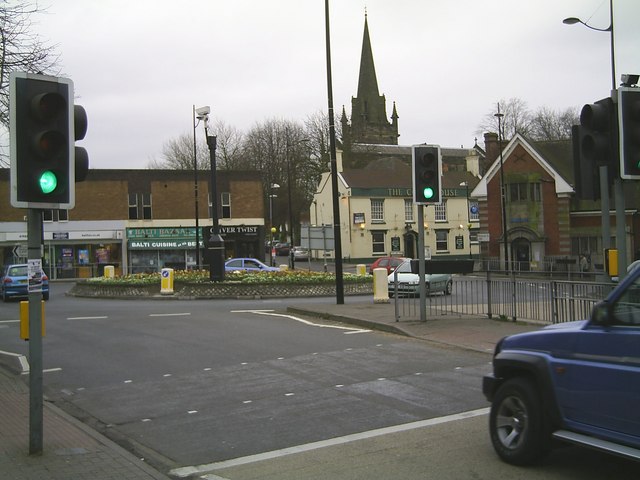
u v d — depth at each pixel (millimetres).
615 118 7484
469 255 63156
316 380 9422
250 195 50594
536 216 45344
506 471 5430
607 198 9039
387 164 63844
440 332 13438
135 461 5863
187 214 49344
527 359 5512
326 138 72562
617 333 4828
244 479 5484
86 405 8422
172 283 27438
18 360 11617
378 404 7957
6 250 45500
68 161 5914
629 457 4555
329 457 5992
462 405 7828
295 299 25391
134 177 48469
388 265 31609
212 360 11195
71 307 22109
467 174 67625
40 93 5773
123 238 47938
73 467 5641
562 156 46938
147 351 12219
